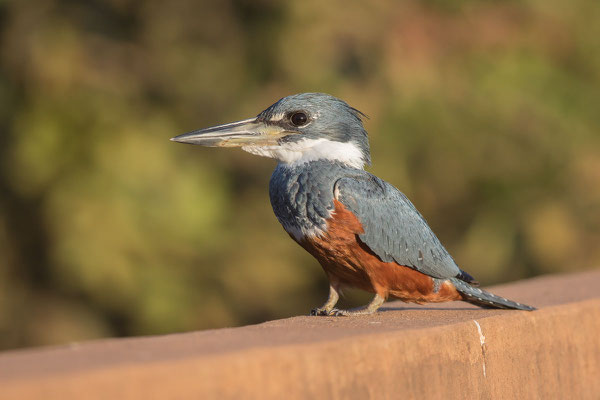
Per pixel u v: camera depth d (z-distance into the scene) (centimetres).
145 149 1277
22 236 1373
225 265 1365
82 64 1302
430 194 1405
